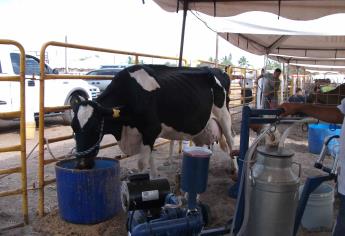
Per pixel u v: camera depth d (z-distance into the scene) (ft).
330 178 9.15
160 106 14.16
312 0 15.01
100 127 12.51
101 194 12.33
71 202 12.19
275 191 7.46
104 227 12.23
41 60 12.60
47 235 11.75
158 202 8.15
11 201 14.56
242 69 41.29
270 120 8.75
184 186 7.73
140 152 14.17
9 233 11.81
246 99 42.37
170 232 7.40
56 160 13.58
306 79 66.49
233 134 20.01
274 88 36.24
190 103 15.39
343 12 15.90
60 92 31.40
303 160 23.31
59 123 35.99
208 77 17.30
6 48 28.07
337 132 23.75
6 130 31.50
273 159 7.54
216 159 22.33
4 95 27.73
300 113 8.57
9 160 21.17
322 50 35.76
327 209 12.51
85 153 12.12
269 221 7.63
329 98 14.73
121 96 13.64
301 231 12.33
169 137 16.15
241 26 22.33
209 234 9.32
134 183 8.09
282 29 22.85
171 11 16.92
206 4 16.47
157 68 15.29
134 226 8.01
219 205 14.25
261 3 15.89
